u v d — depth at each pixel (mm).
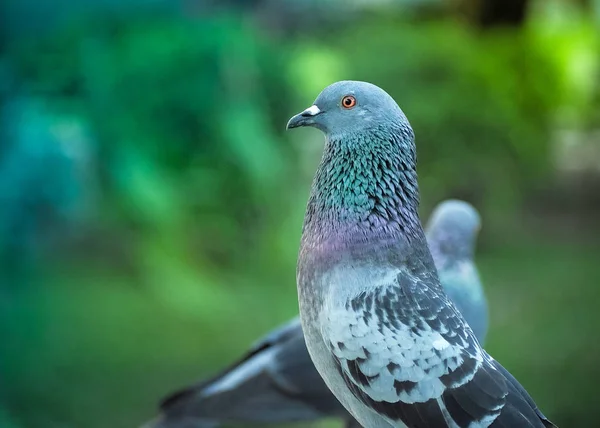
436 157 3160
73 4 2646
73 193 2408
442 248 1545
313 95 2785
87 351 2195
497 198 3262
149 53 2518
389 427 1354
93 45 2586
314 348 1362
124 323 2340
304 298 1361
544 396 2109
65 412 1954
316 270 1354
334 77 2977
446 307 1347
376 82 3158
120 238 2598
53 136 2395
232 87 2615
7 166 2379
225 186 2590
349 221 1354
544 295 2771
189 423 1541
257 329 2348
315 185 1370
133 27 2641
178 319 2379
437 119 3131
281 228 2686
